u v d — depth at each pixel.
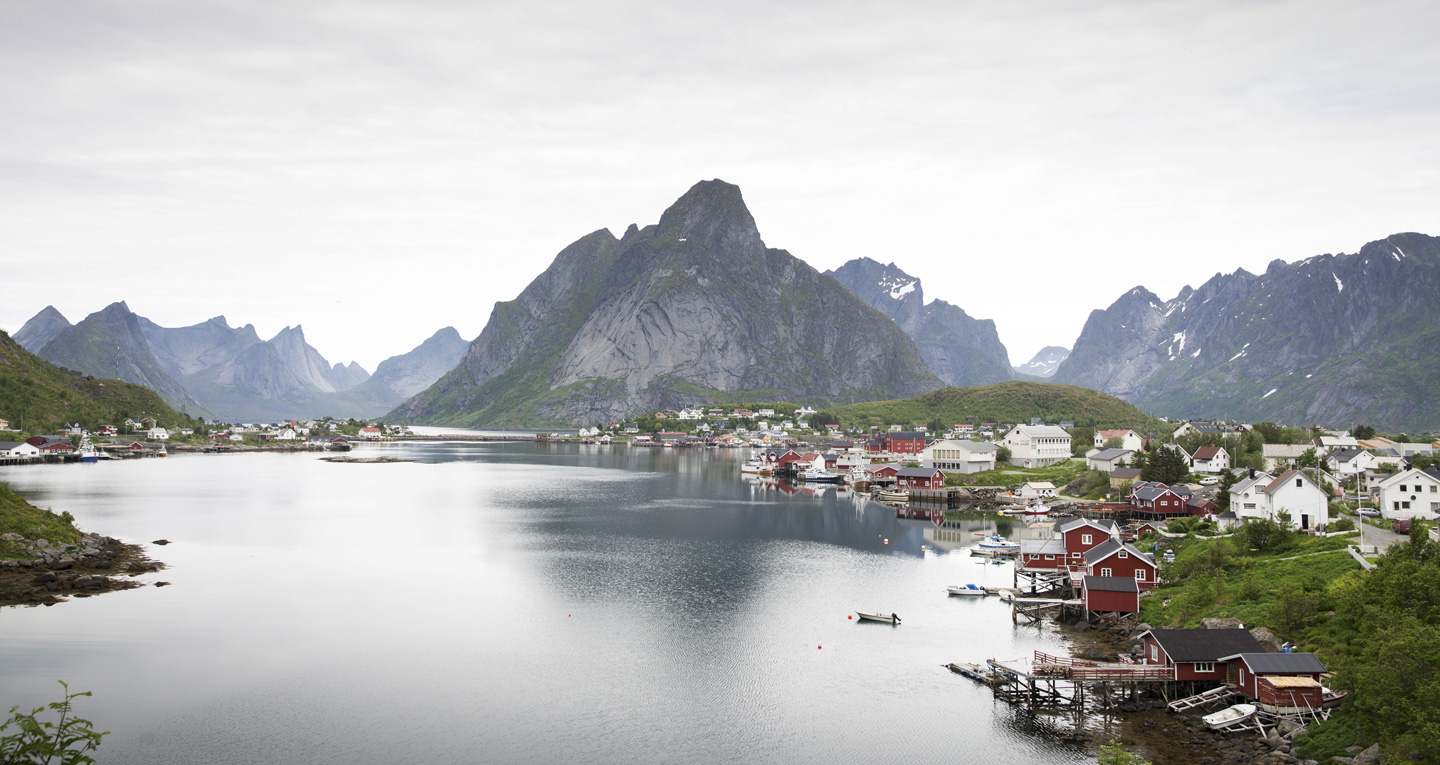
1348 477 160.00
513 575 108.06
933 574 110.25
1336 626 64.44
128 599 93.31
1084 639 81.12
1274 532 96.81
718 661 75.25
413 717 62.56
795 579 106.81
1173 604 82.38
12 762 39.91
